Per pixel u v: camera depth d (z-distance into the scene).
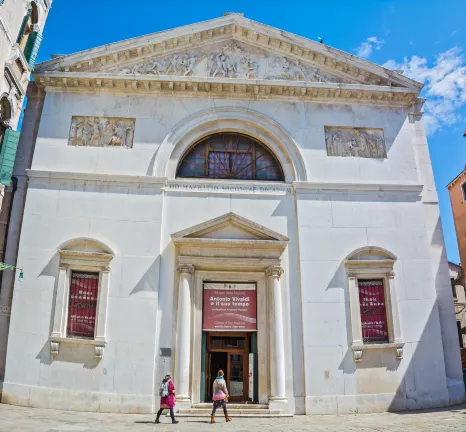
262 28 19.55
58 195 17.38
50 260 16.64
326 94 19.38
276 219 17.91
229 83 18.78
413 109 20.16
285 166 18.83
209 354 17.06
